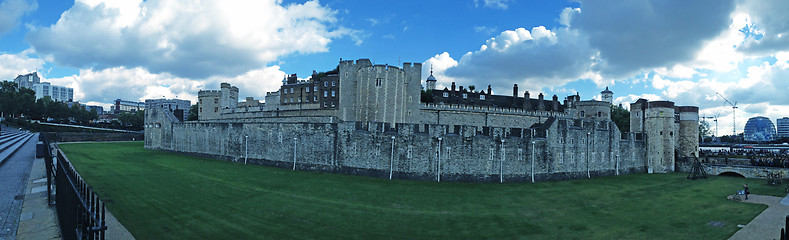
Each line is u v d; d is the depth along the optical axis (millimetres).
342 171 52906
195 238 24797
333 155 53688
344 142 53125
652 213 35469
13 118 121062
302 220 30156
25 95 124625
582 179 56625
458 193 42844
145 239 24125
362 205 35781
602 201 40531
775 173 57281
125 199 33375
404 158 50500
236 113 100625
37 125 119750
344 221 30453
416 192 42531
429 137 50156
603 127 62000
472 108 83250
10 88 133750
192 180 44219
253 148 61969
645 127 71250
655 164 68688
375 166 51406
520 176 51969
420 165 50156
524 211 35594
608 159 62375
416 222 31031
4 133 78125
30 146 63844
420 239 26906
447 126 50562
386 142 51125
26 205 24141
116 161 58594
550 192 45031
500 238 27562
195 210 31328
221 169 54281
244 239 25141
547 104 102000
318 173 53062
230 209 32250
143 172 48312
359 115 69562
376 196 39875
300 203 35500
